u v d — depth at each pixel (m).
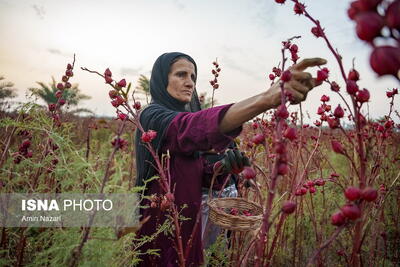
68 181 0.94
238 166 1.21
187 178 1.52
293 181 1.66
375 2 0.35
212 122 1.11
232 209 1.50
